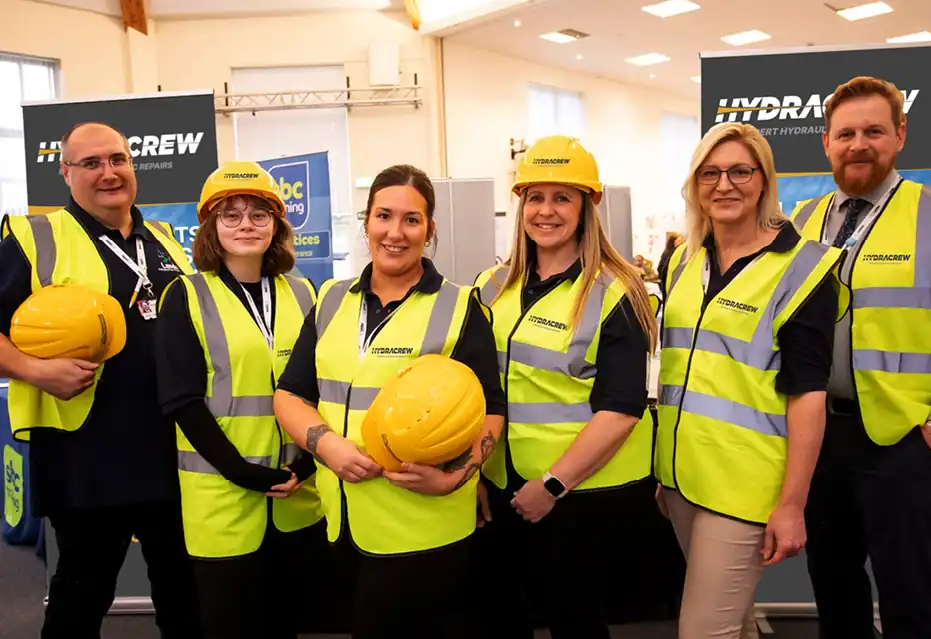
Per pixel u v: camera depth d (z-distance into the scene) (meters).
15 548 3.83
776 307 1.59
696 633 1.65
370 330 1.61
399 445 1.40
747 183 1.61
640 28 9.20
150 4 8.84
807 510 2.10
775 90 2.71
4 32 7.69
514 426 1.70
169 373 1.67
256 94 9.20
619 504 1.68
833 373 1.96
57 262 1.88
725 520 1.62
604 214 4.76
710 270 1.75
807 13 8.61
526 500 1.60
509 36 9.48
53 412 1.86
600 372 1.63
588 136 11.62
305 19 9.27
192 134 3.18
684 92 12.98
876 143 1.92
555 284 1.72
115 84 8.58
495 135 10.22
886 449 1.89
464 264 5.27
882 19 8.83
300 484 1.75
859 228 2.00
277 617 1.79
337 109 9.46
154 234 2.12
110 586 2.01
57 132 3.19
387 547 1.52
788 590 2.82
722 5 8.31
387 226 1.57
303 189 4.12
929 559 1.86
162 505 1.97
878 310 1.93
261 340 1.75
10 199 7.91
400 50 9.39
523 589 1.94
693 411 1.69
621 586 2.78
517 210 1.79
